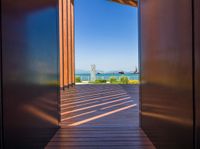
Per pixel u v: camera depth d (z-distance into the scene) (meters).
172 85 1.47
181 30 1.31
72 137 2.19
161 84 1.74
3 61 1.13
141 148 1.89
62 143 2.01
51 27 2.25
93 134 2.29
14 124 1.25
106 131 2.40
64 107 4.00
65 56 7.59
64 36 7.44
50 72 2.19
